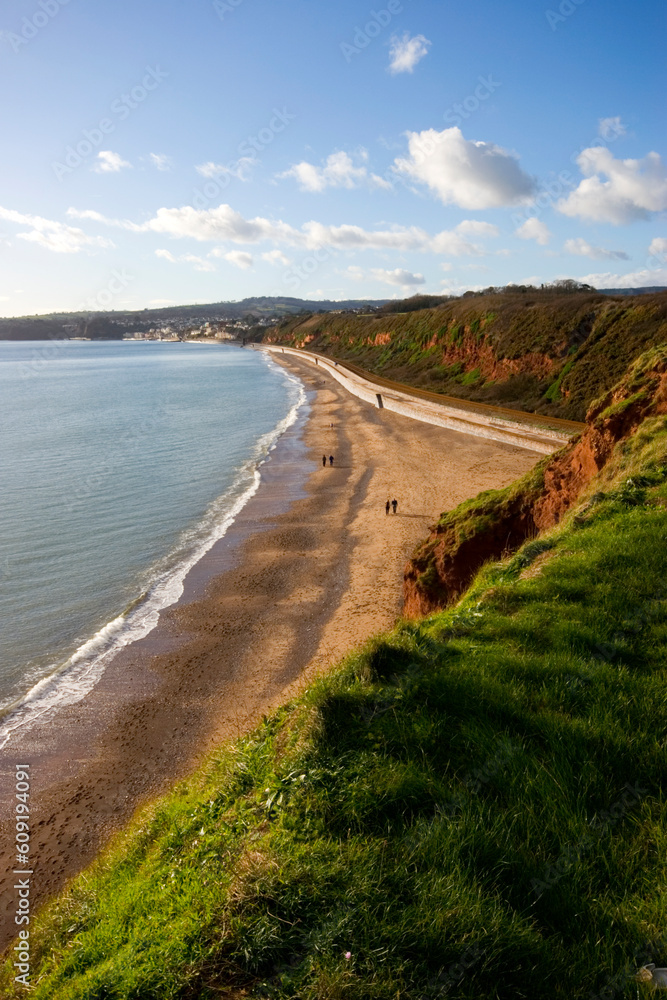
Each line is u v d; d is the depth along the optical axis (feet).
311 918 10.55
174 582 82.12
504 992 8.66
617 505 30.83
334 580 80.02
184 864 14.62
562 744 13.57
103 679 59.72
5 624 71.36
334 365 390.21
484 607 22.39
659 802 11.75
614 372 166.40
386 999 8.60
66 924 17.62
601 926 9.48
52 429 204.23
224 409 254.47
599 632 19.04
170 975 10.39
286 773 15.02
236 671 59.72
